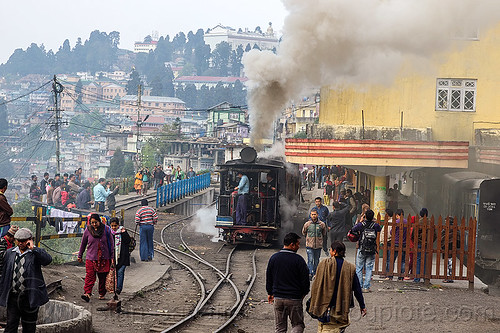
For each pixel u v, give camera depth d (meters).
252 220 22.38
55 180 27.94
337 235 17.17
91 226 11.99
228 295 14.21
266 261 19.69
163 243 22.17
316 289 8.37
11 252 8.20
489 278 18.91
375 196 21.55
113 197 27.86
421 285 14.69
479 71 23.06
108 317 11.23
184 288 14.88
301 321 8.66
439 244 14.63
